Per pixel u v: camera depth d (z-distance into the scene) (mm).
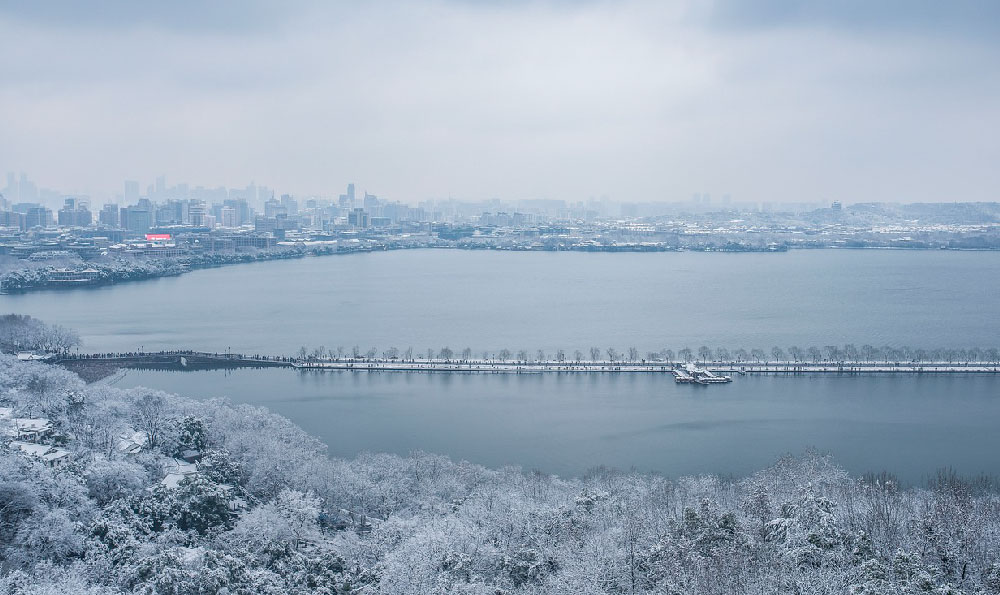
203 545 143000
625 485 194750
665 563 119625
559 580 121688
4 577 116688
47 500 147000
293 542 149500
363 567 138125
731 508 158625
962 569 120062
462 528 143625
